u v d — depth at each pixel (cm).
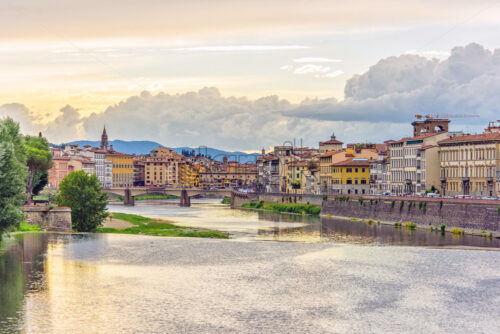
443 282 11362
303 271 12275
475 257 13862
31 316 9081
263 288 10838
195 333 8494
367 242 17000
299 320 9069
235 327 8738
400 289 10831
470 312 9525
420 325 8912
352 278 11656
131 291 10519
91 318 9031
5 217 12812
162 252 14400
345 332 8612
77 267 12375
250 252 14588
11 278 11300
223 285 11031
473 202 18312
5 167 12962
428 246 15888
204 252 14500
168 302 9881
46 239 16000
